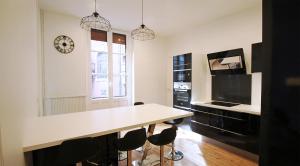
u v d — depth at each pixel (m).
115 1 3.07
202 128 3.71
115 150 2.39
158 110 2.80
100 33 4.50
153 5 3.23
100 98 4.54
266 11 0.50
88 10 3.51
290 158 0.47
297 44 0.44
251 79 3.42
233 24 3.67
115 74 4.82
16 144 1.07
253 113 2.80
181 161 2.82
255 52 3.11
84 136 1.61
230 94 3.80
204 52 4.33
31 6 1.93
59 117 2.31
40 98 3.26
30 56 1.81
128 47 5.01
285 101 0.47
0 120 0.74
